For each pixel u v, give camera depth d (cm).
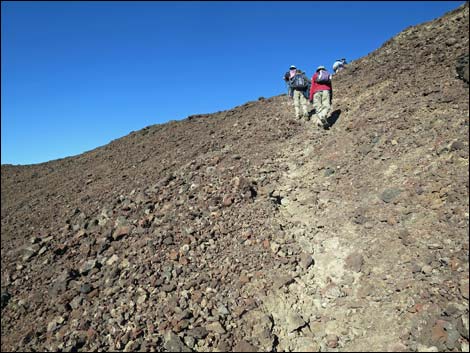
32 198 1243
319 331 452
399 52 1202
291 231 614
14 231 949
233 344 446
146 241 657
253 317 471
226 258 580
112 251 670
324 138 883
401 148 689
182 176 887
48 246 768
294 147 902
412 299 442
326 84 921
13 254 773
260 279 525
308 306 485
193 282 541
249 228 635
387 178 641
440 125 682
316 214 640
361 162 720
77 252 704
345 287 493
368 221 574
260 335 448
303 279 523
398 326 425
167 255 611
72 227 829
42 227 908
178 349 441
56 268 670
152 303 520
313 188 712
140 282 566
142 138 1591
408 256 491
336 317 461
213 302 504
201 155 1019
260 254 570
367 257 519
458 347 383
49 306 575
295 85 1039
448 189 546
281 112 1190
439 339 394
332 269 526
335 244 564
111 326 498
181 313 489
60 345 485
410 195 573
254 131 1081
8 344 518
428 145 655
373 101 916
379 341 418
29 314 573
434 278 450
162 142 1375
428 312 421
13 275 690
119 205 849
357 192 648
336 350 424
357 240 554
